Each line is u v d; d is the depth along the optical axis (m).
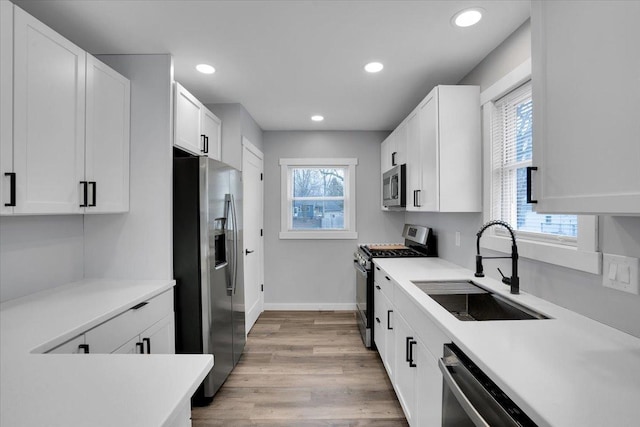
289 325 3.63
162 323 1.96
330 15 1.72
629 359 0.95
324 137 4.18
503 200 2.01
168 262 2.13
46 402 0.72
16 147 1.32
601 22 0.86
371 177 4.19
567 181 0.98
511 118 1.93
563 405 0.72
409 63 2.27
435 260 2.87
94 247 2.15
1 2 1.25
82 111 1.70
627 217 1.14
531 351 1.00
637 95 0.77
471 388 0.99
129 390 0.77
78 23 1.80
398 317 2.04
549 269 1.54
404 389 1.90
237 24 1.81
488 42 1.98
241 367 2.66
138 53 2.15
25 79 1.36
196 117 2.54
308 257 4.20
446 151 2.16
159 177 2.15
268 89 2.78
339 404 2.15
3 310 1.47
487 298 1.76
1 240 1.60
